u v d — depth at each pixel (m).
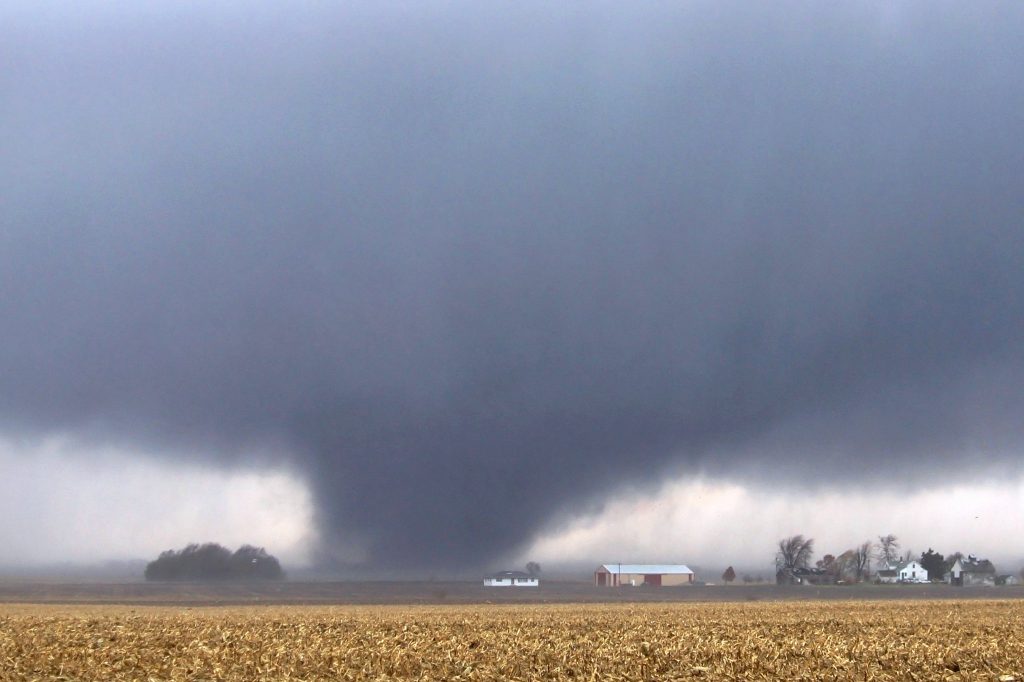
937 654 39.81
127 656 37.72
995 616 69.38
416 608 96.50
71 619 62.09
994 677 33.97
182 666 35.47
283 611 86.62
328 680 33.34
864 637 48.09
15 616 67.62
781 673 34.81
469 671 35.12
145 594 141.62
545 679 33.88
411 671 35.66
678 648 41.50
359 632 52.06
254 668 35.44
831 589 159.50
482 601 125.25
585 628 56.19
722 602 113.75
